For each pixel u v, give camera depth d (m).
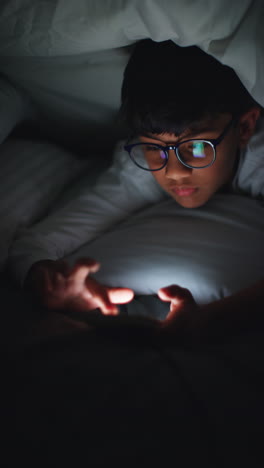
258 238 0.68
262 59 0.59
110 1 0.61
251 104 0.73
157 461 0.30
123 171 0.89
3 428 0.34
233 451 0.30
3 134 0.88
